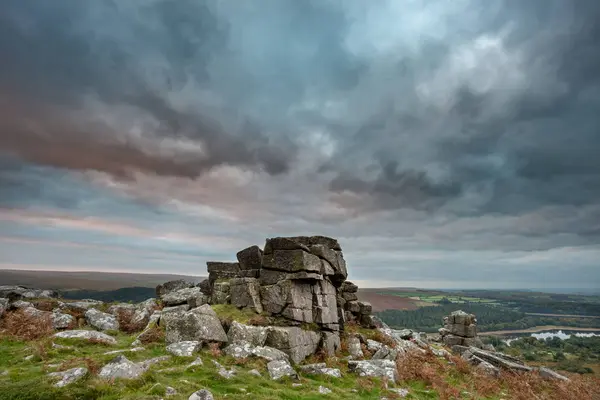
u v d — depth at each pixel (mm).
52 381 10602
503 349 65750
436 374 21344
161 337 18609
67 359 14109
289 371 15758
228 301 23641
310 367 17812
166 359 14844
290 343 18859
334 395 14211
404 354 25219
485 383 22391
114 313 24984
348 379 17531
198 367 14141
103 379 11242
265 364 16484
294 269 22750
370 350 24609
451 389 19344
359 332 28266
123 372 11914
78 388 10352
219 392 12375
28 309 21344
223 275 27562
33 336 18062
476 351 30859
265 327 19594
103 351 16172
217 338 17984
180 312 21156
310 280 23812
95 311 23125
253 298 22406
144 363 13734
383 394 15758
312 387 14945
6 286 27469
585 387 25031
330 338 23016
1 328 18891
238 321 20609
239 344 17984
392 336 30000
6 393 9734
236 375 14211
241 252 26766
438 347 32719
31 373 11977
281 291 22297
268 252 24125
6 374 11828
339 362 21141
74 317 22453
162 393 10867
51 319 20734
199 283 30047
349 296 31250
